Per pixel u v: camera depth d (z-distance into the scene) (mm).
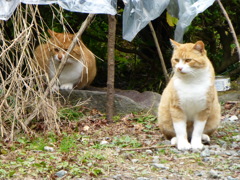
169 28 11453
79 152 6723
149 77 12172
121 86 12477
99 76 12336
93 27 11391
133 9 7801
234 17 11250
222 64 11797
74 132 8008
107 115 8750
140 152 6805
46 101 7801
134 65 12656
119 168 6062
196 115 6922
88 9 7078
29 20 9891
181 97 6754
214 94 6965
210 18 10695
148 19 7816
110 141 7488
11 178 5641
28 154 6594
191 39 11633
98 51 12156
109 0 7266
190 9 7668
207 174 5812
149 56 12625
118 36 11820
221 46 12719
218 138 7602
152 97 9797
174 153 6730
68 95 9375
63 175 5730
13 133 7477
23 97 7691
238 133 7930
